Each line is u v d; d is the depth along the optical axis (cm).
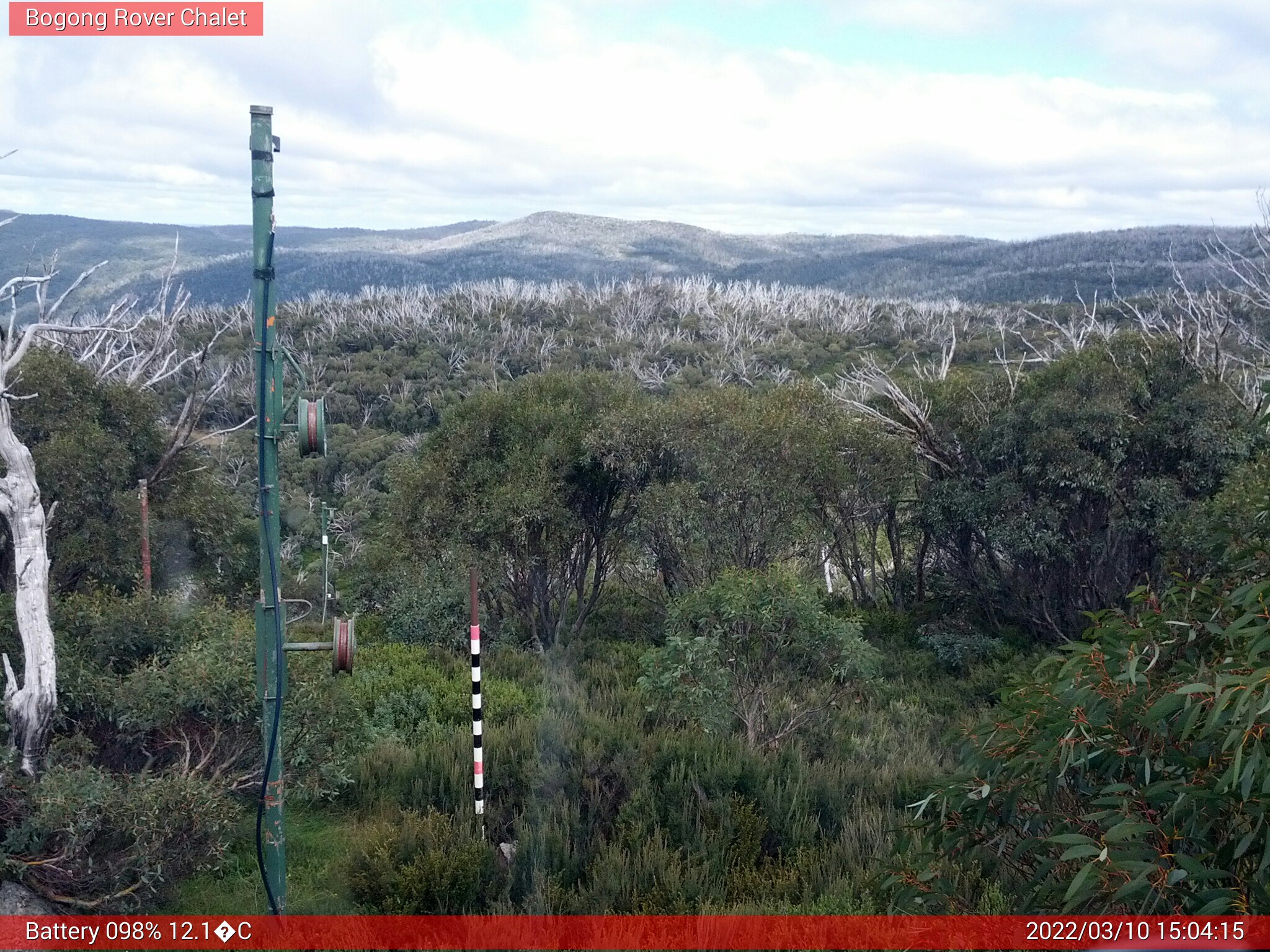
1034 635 1661
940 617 1783
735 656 995
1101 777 466
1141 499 1470
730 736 934
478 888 609
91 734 688
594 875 623
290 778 723
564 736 830
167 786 600
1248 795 372
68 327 764
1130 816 413
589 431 1598
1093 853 393
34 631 635
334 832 744
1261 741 388
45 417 1424
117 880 589
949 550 1789
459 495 1606
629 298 9269
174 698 679
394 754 851
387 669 1274
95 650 763
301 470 3853
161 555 1490
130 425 1529
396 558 1675
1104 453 1520
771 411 1591
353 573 2175
